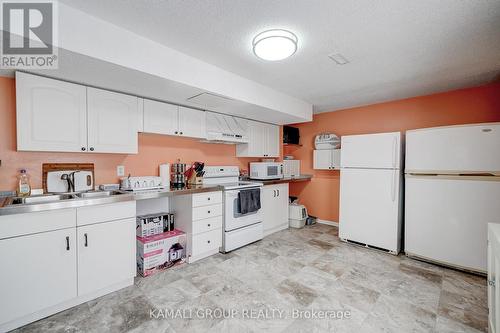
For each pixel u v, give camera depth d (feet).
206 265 8.48
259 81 9.19
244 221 10.40
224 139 10.87
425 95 10.92
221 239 9.64
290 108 11.06
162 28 5.67
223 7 4.88
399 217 9.86
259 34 5.90
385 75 8.52
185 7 4.89
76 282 5.88
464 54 6.89
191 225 8.62
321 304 6.25
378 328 5.37
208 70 7.55
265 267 8.38
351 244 10.84
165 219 9.03
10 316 5.01
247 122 12.16
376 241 10.14
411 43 6.29
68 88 6.53
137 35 5.92
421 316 5.80
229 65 7.72
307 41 6.21
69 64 5.57
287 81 9.19
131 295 6.53
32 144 5.98
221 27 5.62
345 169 11.10
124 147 7.66
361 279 7.61
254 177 12.78
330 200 14.43
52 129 6.27
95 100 7.04
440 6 4.77
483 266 7.73
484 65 7.65
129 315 5.69
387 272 8.12
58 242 5.58
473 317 5.77
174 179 9.81
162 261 8.13
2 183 6.39
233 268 8.27
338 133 13.98
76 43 4.99
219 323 5.47
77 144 6.68
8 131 6.45
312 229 13.37
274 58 6.42
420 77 8.71
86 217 6.00
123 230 6.70
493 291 4.28
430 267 8.54
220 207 9.54
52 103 6.27
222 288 6.96
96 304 6.09
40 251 5.34
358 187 10.68
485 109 9.52
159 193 7.47
